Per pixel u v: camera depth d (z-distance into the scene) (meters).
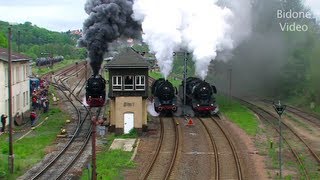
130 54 39.19
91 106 52.62
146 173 25.44
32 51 159.75
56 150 31.88
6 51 47.44
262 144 34.56
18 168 26.33
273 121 45.75
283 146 33.88
